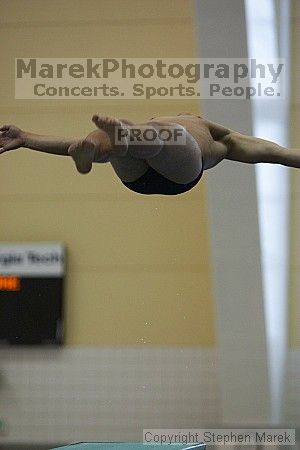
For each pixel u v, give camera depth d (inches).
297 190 1176.8
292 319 1187.9
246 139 516.4
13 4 1241.4
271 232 1164.5
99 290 1226.0
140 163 468.8
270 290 1160.8
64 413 1206.9
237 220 1083.3
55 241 1237.1
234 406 1151.0
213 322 1203.2
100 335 1218.0
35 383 1216.2
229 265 1105.4
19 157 1257.4
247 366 1136.8
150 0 1217.4
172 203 1230.3
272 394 1149.7
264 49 1069.1
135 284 1222.9
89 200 1243.2
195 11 1016.9
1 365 1222.9
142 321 1216.2
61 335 1211.2
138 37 1217.4
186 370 1198.9
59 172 1250.6
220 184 1067.3
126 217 1234.0
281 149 519.8
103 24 1222.9
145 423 1195.3
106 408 1203.2
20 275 1225.4
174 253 1222.3
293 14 1162.6
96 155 401.4
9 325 1219.2
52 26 1234.0
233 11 1010.7
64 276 1226.0
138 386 1203.9
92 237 1235.2
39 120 1240.2
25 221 1246.3
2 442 1203.9
